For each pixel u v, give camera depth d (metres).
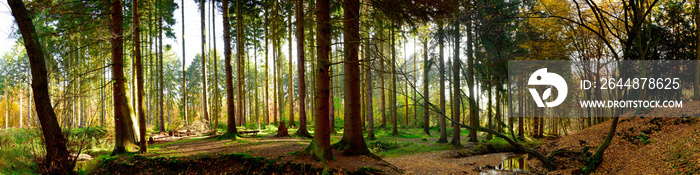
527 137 23.66
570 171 10.18
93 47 18.05
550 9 15.75
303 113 17.97
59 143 8.00
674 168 8.00
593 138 12.12
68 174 8.07
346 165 8.86
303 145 11.75
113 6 10.98
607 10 15.56
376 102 33.69
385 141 16.69
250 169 8.81
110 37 10.05
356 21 10.55
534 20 16.27
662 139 10.03
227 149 11.11
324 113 9.18
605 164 9.84
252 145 12.29
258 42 27.80
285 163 8.66
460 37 15.84
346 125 10.58
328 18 9.35
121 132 10.93
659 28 15.77
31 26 7.76
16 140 9.85
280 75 29.36
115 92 11.01
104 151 11.67
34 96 7.77
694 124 9.92
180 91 47.88
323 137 9.12
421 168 10.78
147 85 33.38
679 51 16.23
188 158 9.36
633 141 10.72
